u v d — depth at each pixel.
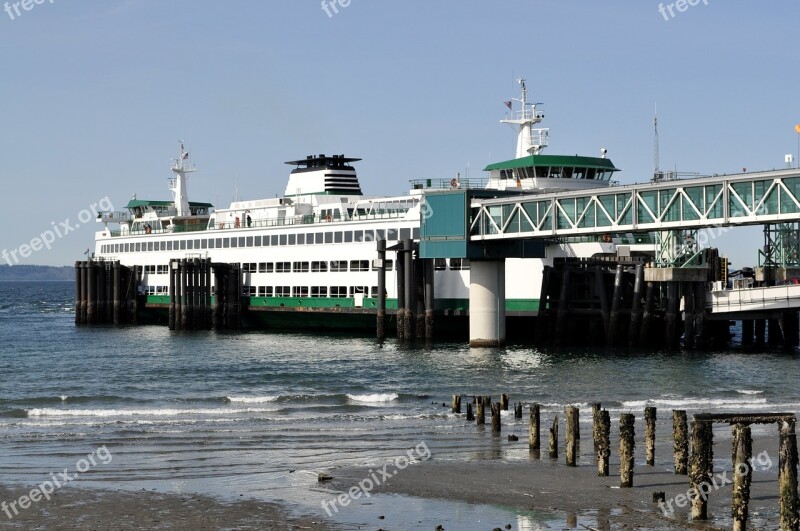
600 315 96.19
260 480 41.94
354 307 109.81
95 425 56.00
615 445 49.56
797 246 101.56
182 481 41.81
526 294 97.12
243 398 66.88
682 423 42.12
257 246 121.19
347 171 131.12
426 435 52.22
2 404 65.69
